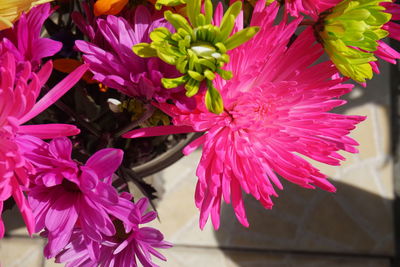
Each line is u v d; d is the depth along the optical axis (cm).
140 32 46
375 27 48
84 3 49
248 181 49
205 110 47
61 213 45
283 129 50
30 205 44
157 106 46
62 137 43
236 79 48
